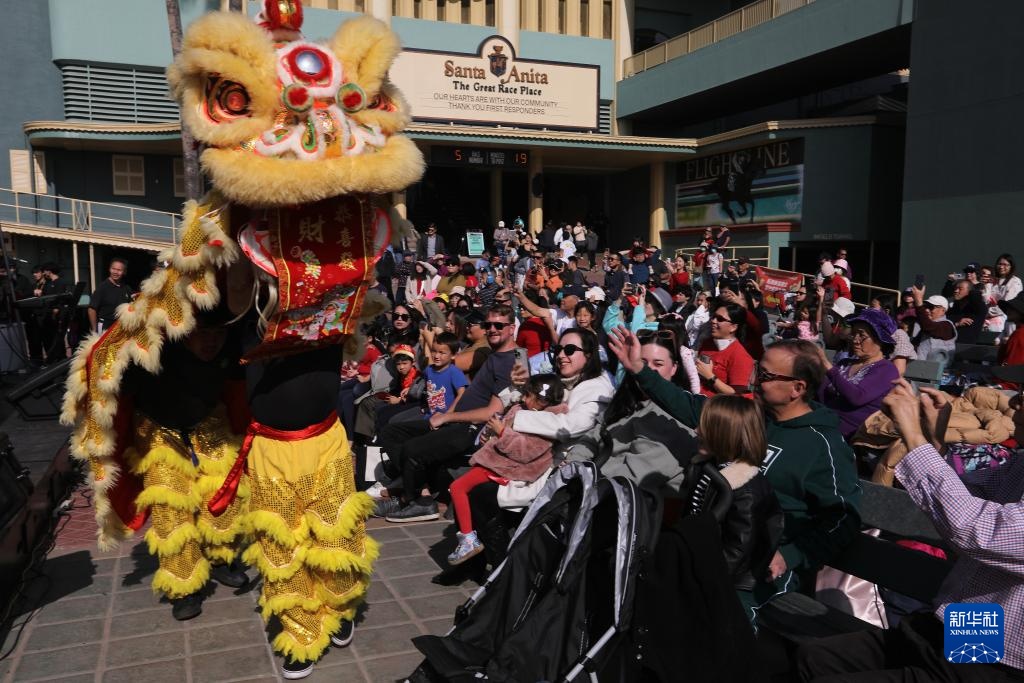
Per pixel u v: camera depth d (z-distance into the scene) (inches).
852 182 989.8
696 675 107.1
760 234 1033.5
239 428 174.7
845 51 921.5
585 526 118.3
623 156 1169.4
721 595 108.8
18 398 317.7
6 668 145.1
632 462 145.6
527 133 1069.1
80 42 983.6
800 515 135.0
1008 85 694.5
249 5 997.2
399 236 145.3
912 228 783.7
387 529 228.4
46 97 986.7
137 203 1027.3
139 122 1016.2
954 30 740.0
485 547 182.5
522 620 121.3
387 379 291.0
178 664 147.4
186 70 125.6
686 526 112.0
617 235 1323.8
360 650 153.7
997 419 209.6
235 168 121.0
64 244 900.0
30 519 180.4
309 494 143.1
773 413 144.9
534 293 550.3
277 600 141.2
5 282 442.3
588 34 1258.6
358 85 132.2
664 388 154.6
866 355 209.0
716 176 1130.7
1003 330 450.6
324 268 132.7
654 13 1309.1
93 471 159.9
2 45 962.1
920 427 109.0
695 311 394.3
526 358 251.4
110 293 446.3
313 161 126.5
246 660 149.2
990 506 95.7
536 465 177.3
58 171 993.5
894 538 162.4
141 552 204.5
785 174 1026.1
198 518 173.2
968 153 730.2
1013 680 95.7
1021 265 688.4
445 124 1070.4
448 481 233.3
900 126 996.6
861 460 203.8
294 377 140.9
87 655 150.3
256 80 124.7
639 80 1229.7
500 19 1191.6
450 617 168.7
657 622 110.0
